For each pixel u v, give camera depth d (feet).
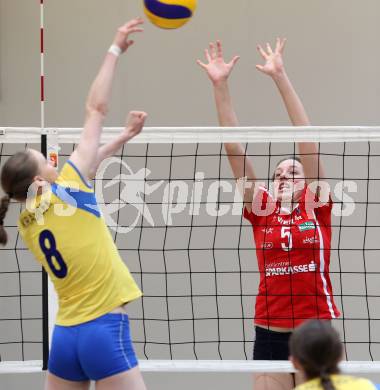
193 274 75.51
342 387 27.17
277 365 45.62
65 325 35.60
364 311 74.38
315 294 45.62
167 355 76.13
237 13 74.49
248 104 74.18
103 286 35.27
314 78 73.87
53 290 47.16
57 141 47.57
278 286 46.16
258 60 74.18
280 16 74.18
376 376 71.82
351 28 73.82
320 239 45.93
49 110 75.15
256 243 47.65
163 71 74.95
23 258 75.15
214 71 48.14
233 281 75.36
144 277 75.51
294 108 48.01
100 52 74.90
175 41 74.95
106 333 34.83
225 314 75.51
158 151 74.54
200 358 75.61
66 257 35.27
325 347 27.50
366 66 73.61
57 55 75.36
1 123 75.46
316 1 73.97
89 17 75.20
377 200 73.77
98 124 36.22
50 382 36.63
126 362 35.09
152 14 42.27
